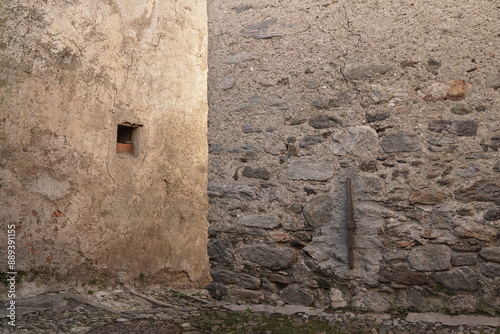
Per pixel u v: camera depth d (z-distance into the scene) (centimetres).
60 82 380
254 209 329
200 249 522
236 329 283
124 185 434
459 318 268
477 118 279
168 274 479
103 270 411
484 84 280
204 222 529
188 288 489
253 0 344
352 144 305
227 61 348
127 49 441
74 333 282
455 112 284
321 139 314
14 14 353
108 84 421
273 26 336
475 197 276
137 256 445
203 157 530
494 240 270
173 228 487
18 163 350
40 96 366
